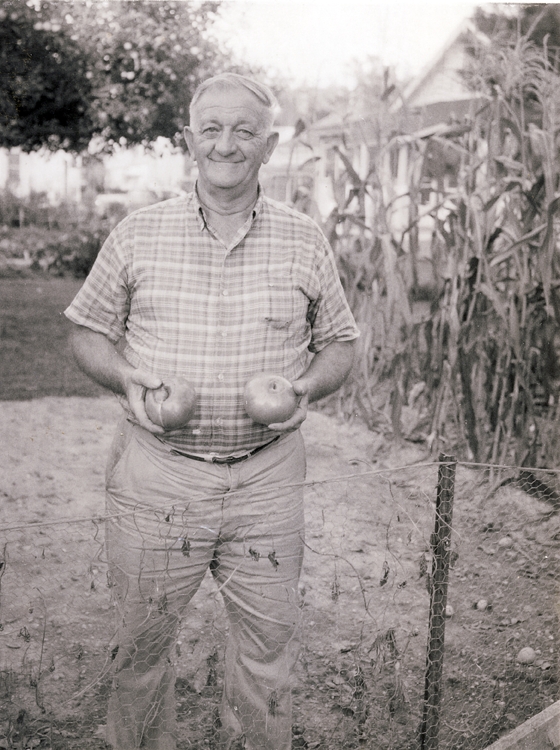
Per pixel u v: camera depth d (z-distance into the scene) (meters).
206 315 2.13
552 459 4.73
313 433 5.30
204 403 2.13
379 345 5.74
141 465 2.18
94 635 2.92
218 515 2.17
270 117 2.12
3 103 5.48
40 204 6.21
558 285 4.63
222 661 2.79
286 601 2.24
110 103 5.54
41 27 5.34
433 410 5.07
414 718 2.62
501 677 2.88
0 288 6.46
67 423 5.36
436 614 2.29
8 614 3.02
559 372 4.73
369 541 3.82
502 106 4.79
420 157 5.17
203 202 2.13
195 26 5.38
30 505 4.16
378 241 5.22
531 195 4.64
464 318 4.91
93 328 2.25
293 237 2.20
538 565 3.68
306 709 2.62
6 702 2.49
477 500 4.36
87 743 2.37
